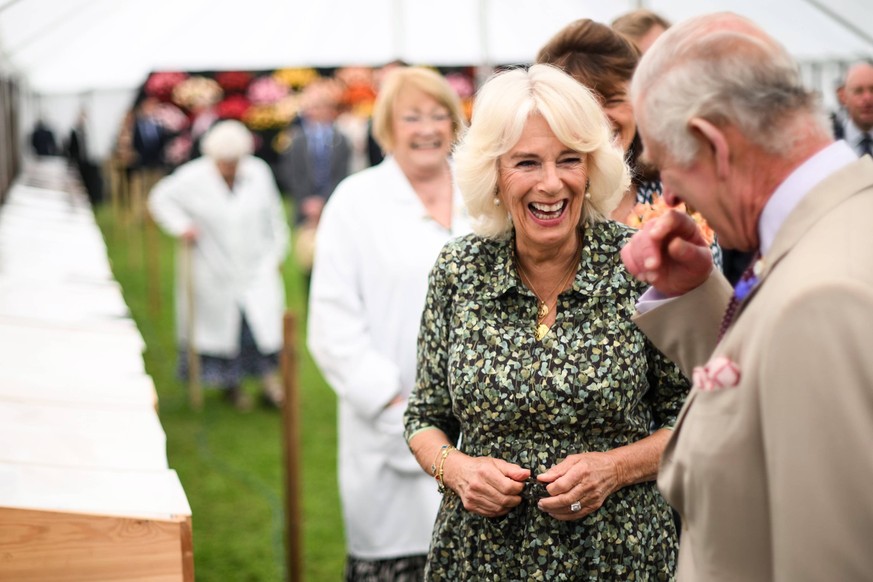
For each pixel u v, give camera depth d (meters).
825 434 1.34
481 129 2.23
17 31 6.86
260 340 7.38
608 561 2.20
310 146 10.62
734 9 7.49
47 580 2.02
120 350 3.28
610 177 2.24
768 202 1.50
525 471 2.17
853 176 1.46
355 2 10.42
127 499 2.12
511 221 2.30
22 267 4.61
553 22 9.64
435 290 2.36
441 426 2.44
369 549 3.45
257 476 5.85
